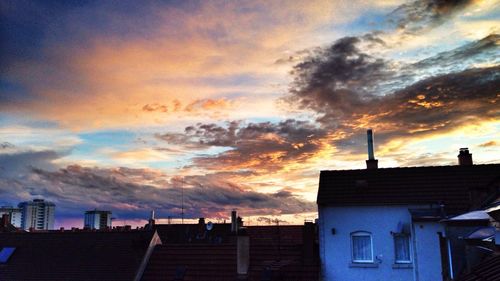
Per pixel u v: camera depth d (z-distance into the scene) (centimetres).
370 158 2780
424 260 1905
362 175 2534
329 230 2266
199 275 2212
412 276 2112
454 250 1633
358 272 2181
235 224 2789
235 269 2212
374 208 2234
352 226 2241
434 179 2383
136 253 2459
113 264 2428
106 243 2658
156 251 2473
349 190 2394
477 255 1404
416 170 2506
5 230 3947
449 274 1722
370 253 2212
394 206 2214
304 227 2245
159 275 2292
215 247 2403
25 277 2502
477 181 2298
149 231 2577
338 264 2214
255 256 2292
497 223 1235
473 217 1404
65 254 2644
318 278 2111
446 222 1619
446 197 2203
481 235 1368
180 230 4497
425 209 2127
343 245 2231
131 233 2697
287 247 2336
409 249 2159
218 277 2177
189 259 2353
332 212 2286
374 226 2216
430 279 1883
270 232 3331
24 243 2838
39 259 2648
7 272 2572
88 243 2703
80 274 2425
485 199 1770
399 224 2170
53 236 2858
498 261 1151
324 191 2417
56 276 2456
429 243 1912
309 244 2216
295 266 2177
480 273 1153
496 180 1794
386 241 2183
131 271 2317
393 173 2512
